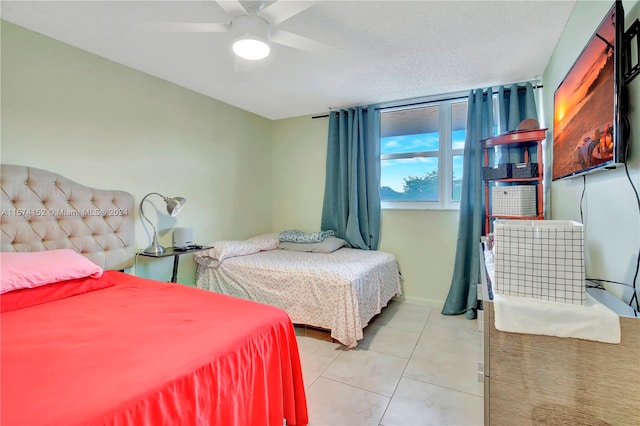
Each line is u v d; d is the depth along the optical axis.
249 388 1.21
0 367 0.98
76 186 2.23
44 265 1.73
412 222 3.53
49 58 2.13
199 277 3.21
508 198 2.59
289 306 2.67
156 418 0.87
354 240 3.65
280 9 1.54
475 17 1.90
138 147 2.68
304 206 4.17
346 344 2.37
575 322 0.99
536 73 2.74
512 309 1.05
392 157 3.66
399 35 2.11
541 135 2.41
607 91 1.21
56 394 0.85
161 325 1.33
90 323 1.35
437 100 3.34
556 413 1.02
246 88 3.13
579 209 1.73
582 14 1.69
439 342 2.53
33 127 2.06
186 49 2.32
